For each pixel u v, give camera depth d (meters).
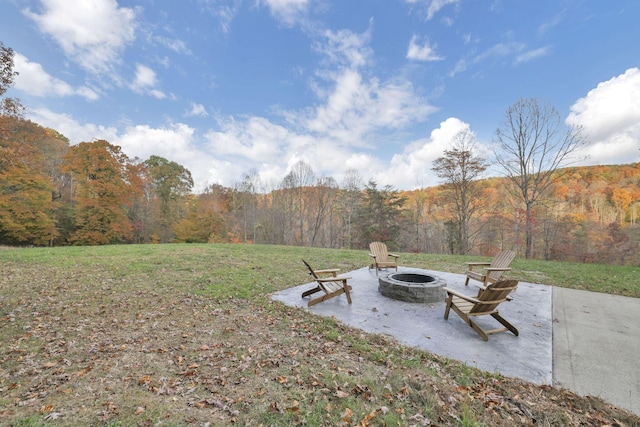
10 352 3.00
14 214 16.67
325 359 2.97
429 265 9.00
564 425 1.95
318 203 29.14
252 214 29.83
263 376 2.59
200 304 4.85
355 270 7.88
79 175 18.14
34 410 1.98
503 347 3.31
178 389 2.35
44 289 5.42
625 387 2.53
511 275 7.38
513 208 17.73
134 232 23.67
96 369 2.67
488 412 2.07
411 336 3.62
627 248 14.06
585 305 4.92
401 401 2.19
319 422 1.91
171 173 26.33
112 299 4.97
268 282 6.37
